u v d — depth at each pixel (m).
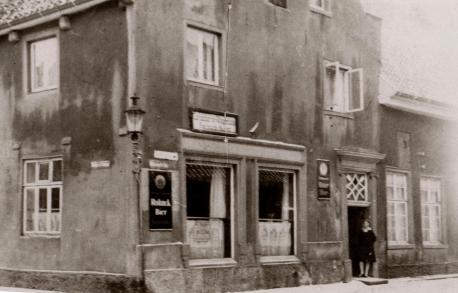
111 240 15.29
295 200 18.84
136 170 14.94
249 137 17.56
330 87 20.38
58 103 16.72
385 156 21.83
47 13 16.53
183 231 15.74
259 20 18.14
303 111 19.20
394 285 19.58
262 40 18.17
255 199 17.48
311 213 19.11
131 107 14.95
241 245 17.02
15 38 17.55
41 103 17.09
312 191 19.22
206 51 16.94
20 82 17.59
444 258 24.11
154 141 15.36
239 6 17.64
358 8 21.55
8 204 17.56
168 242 15.41
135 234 14.84
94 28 16.09
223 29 17.19
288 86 18.81
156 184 15.27
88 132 16.02
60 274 16.09
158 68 15.66
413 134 23.33
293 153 18.70
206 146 16.42
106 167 15.55
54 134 16.73
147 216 15.04
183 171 15.88
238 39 17.53
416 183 23.25
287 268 18.12
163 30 15.85
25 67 17.50
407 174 23.03
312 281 18.81
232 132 17.11
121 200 15.16
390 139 22.31
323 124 19.80
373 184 21.33
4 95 17.94
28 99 17.38
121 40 15.51
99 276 15.32
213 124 16.69
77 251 15.91
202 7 16.72
